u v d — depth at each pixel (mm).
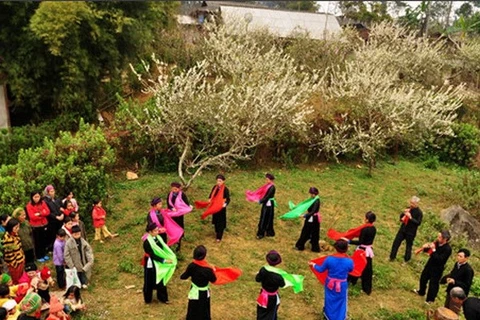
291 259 10367
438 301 9266
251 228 11828
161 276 7953
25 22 17203
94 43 18062
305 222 10547
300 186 14977
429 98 16797
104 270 9516
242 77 16719
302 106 16297
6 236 8359
